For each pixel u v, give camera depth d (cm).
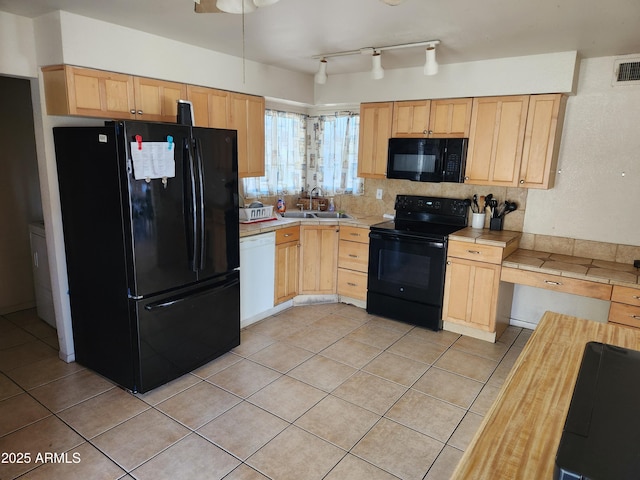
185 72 323
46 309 369
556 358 139
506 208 383
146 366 269
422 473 211
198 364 305
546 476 85
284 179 477
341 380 294
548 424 103
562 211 362
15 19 260
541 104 335
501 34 278
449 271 367
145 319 263
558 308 377
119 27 278
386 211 462
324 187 498
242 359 322
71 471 206
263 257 381
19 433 232
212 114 351
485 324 356
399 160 407
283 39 305
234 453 221
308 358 325
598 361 114
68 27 253
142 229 254
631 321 290
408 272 385
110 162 246
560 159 357
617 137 333
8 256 389
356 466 214
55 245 292
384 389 284
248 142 392
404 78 397
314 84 457
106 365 285
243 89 375
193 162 275
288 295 421
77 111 265
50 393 271
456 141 372
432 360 325
